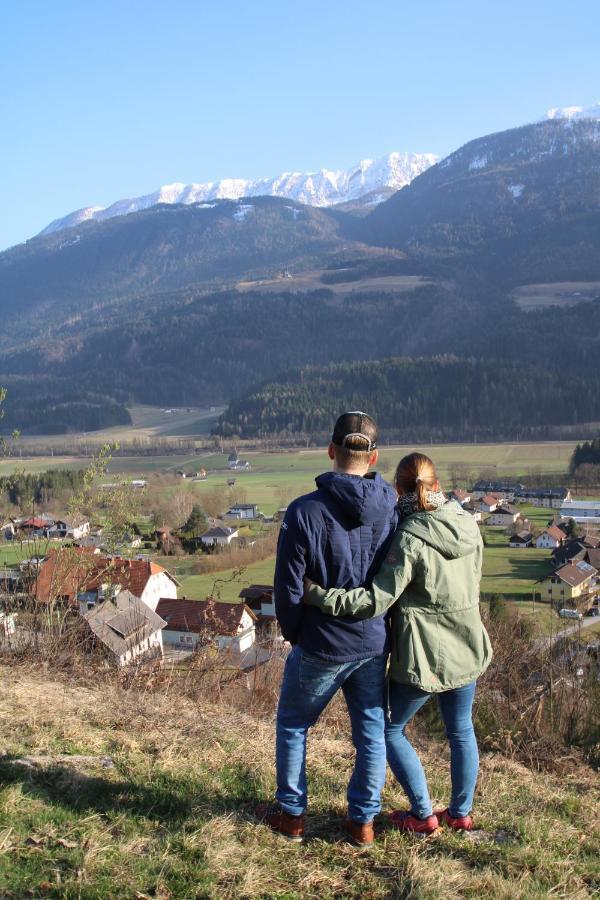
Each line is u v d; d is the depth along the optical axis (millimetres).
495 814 3945
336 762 4586
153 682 6367
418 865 3162
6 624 6824
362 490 3080
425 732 6262
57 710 5039
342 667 3197
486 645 3408
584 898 3109
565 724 5957
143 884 2914
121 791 3730
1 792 3518
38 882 2863
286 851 3275
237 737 4852
